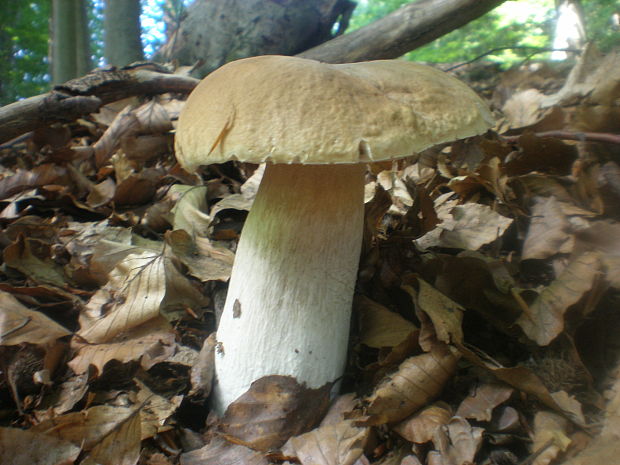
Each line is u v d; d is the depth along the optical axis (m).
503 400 0.20
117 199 0.38
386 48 0.52
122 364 0.24
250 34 0.54
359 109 0.16
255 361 0.21
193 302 0.29
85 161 0.43
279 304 0.20
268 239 0.20
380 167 0.38
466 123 0.18
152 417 0.21
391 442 0.20
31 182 0.38
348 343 0.25
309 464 0.19
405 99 0.17
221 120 0.17
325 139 0.16
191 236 0.33
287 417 0.21
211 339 0.24
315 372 0.21
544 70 0.58
